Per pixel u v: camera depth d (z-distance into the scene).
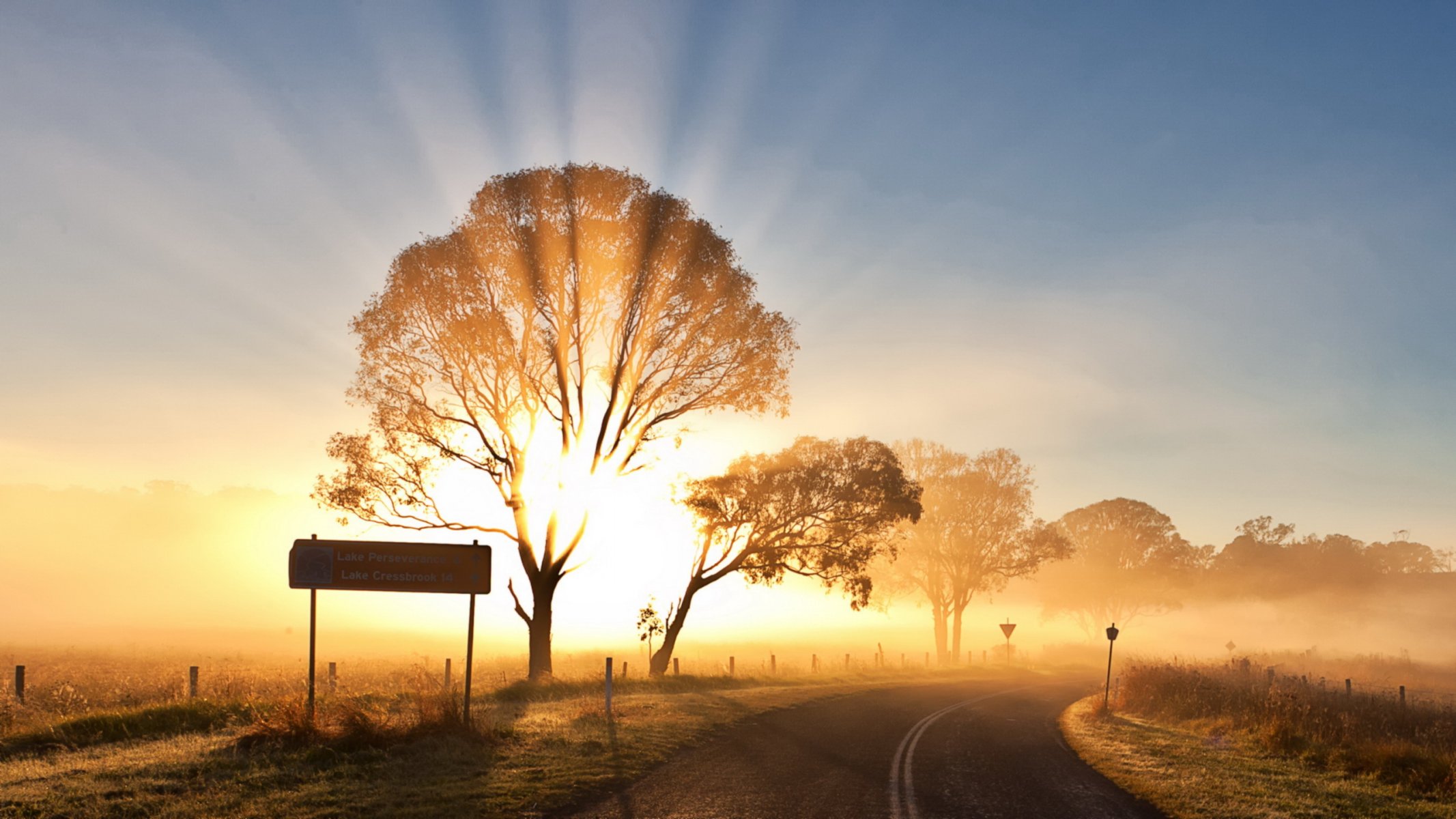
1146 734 20.09
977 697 31.31
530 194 28.14
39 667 28.47
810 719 20.55
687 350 30.12
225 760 12.34
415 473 29.03
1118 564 83.75
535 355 29.31
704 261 29.22
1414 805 12.62
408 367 28.69
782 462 35.56
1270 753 17.66
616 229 28.75
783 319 31.06
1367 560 102.62
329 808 10.01
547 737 15.04
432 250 27.97
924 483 59.97
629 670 34.62
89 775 11.36
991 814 10.99
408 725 14.34
